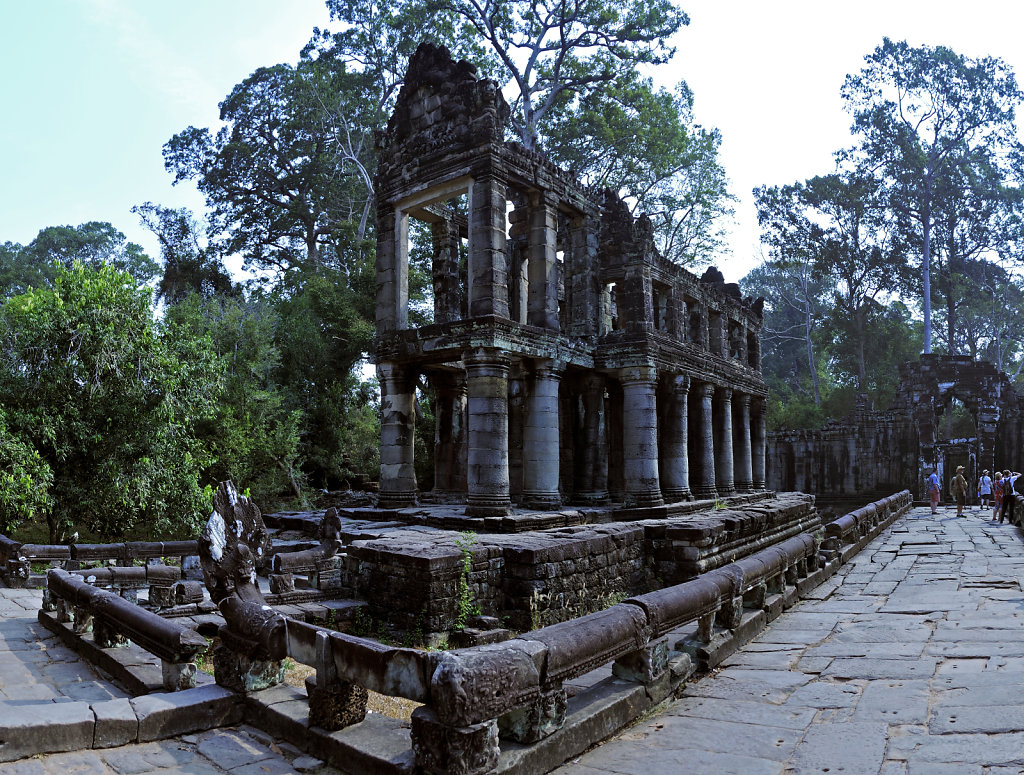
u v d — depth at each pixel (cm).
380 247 1828
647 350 1875
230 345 2702
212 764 492
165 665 649
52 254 5944
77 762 483
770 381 6575
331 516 1248
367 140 3866
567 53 3241
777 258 5197
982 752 460
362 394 3416
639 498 1858
